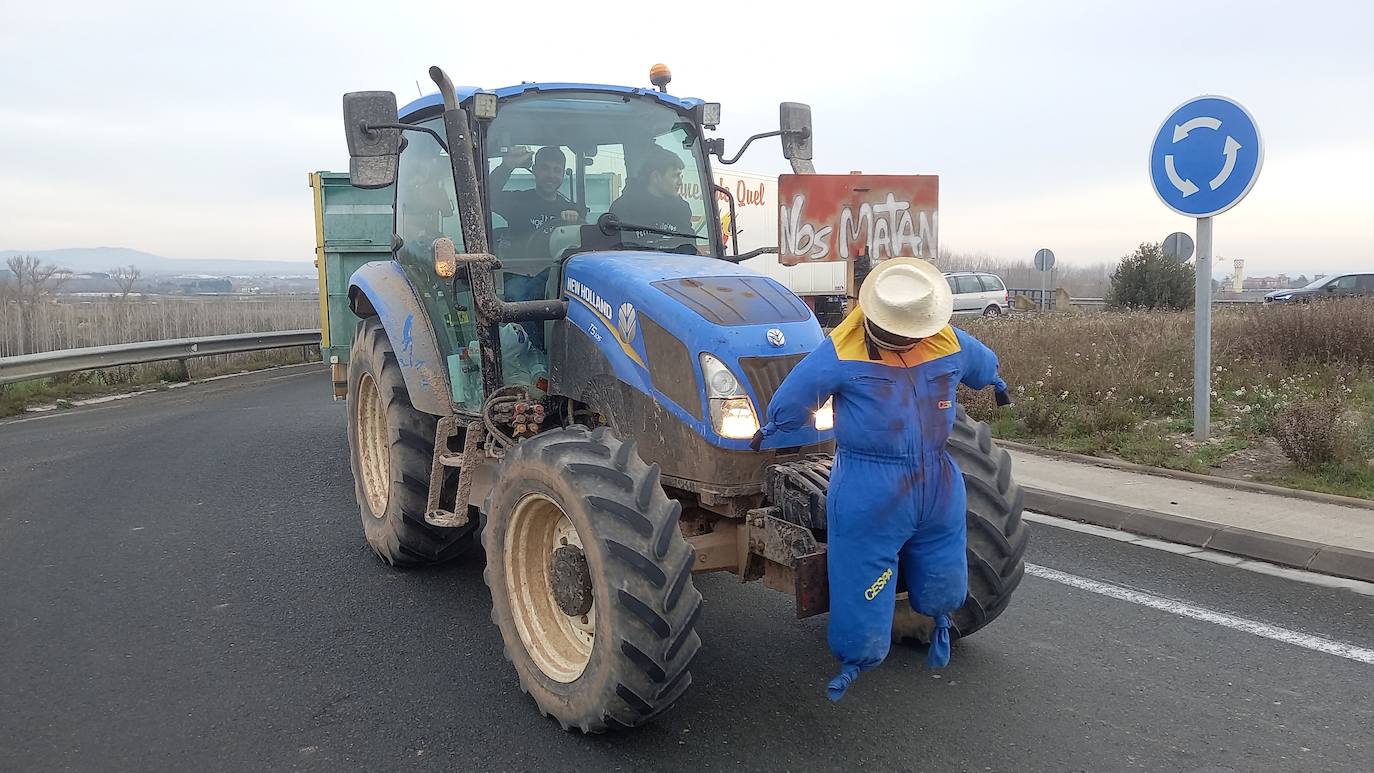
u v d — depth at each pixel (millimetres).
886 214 4387
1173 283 22422
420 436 5059
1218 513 5773
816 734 3457
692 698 3762
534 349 4395
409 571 5391
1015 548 3891
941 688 3799
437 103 4789
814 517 3268
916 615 4098
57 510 6684
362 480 5715
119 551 5738
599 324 3936
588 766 3256
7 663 4137
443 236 4762
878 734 3445
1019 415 8766
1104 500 6145
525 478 3568
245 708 3705
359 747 3400
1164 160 7598
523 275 4367
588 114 4605
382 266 5555
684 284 3781
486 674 4023
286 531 6168
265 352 19344
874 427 3020
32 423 10961
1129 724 3477
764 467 3566
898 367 3062
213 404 12469
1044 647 4164
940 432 3115
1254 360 10375
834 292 16734
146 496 7098
